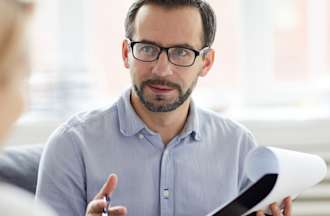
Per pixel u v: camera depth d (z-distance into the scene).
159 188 1.95
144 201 1.94
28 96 0.78
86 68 3.31
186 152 2.00
